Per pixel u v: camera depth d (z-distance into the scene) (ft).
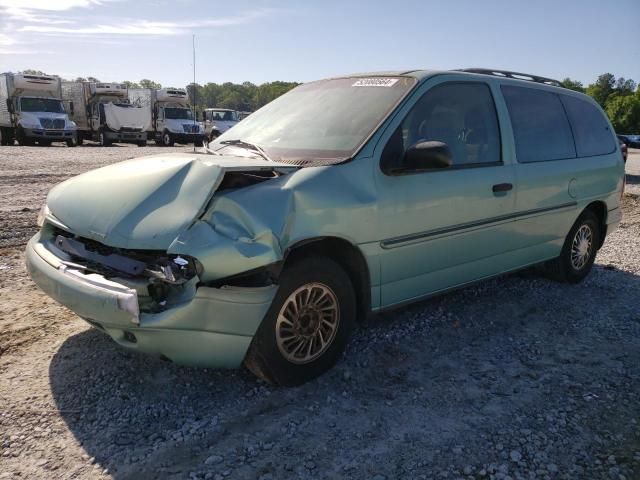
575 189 17.25
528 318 15.38
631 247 24.59
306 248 10.98
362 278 11.84
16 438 9.29
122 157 61.36
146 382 11.16
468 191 13.47
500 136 14.85
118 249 10.07
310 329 11.03
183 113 106.73
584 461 9.10
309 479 8.56
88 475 8.50
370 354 12.70
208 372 11.62
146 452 9.07
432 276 13.25
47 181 38.75
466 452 9.29
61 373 11.39
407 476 8.68
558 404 10.85
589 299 17.16
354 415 10.30
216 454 9.07
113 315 9.29
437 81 13.57
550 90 17.43
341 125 12.77
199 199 9.69
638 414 10.54
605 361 12.82
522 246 15.74
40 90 87.04
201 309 9.35
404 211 12.09
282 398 10.78
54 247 11.17
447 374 11.98
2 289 16.15
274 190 10.16
